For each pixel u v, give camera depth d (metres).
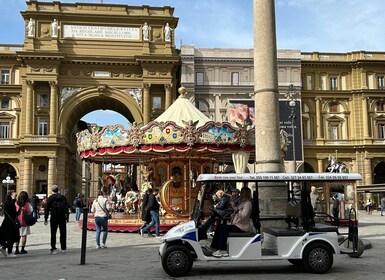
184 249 11.30
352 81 64.50
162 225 23.62
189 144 24.17
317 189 16.52
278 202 13.70
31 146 54.47
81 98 56.47
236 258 11.47
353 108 64.12
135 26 57.97
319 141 63.22
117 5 57.62
